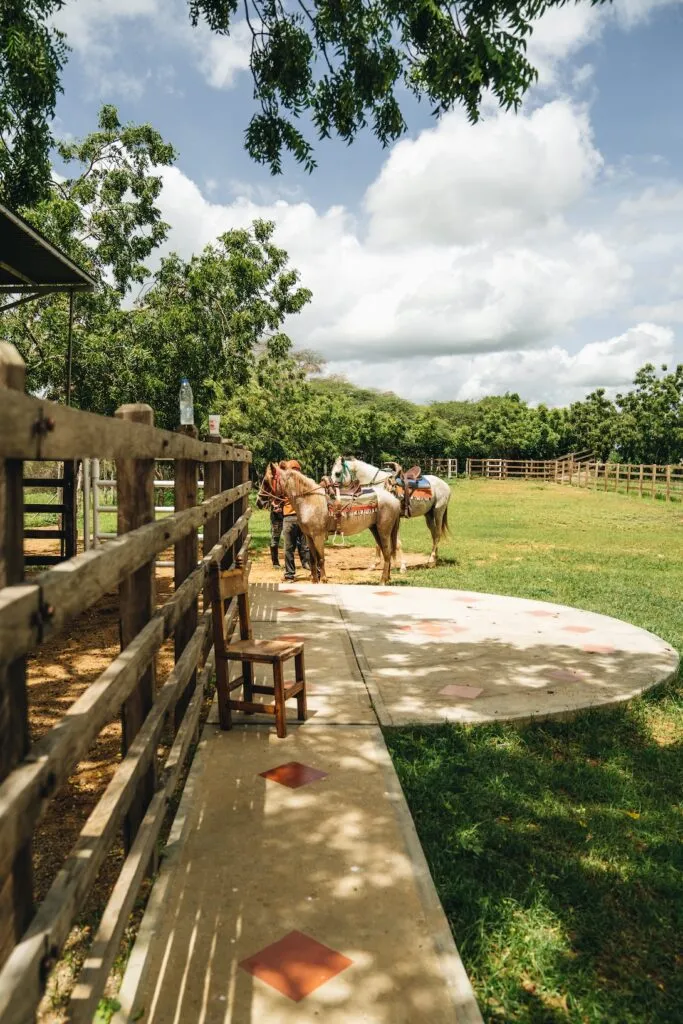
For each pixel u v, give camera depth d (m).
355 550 15.19
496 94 6.09
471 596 8.54
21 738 1.60
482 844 3.15
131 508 2.76
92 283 8.01
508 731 4.43
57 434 1.72
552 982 2.37
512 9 5.74
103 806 2.04
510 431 57.41
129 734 2.68
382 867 2.87
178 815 3.24
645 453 57.47
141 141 24.33
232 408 22.27
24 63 8.50
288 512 10.79
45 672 5.52
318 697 4.81
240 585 4.47
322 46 7.25
